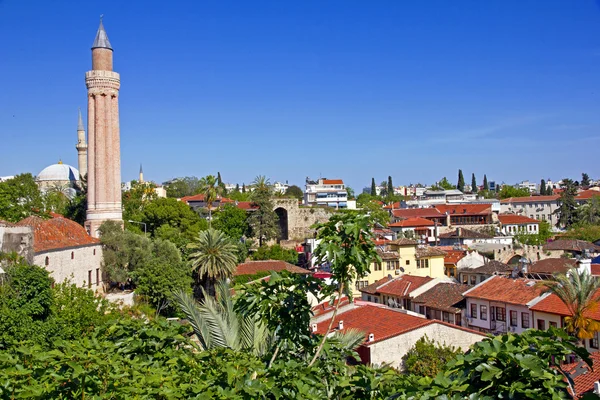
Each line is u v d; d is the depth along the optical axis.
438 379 9.91
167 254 63.91
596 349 39.44
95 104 79.06
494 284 52.44
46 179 133.88
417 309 57.50
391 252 78.19
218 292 21.23
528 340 10.34
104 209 78.25
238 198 173.00
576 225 134.38
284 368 13.23
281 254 103.44
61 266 51.47
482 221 134.75
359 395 13.51
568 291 39.97
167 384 12.61
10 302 33.44
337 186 189.50
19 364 13.05
